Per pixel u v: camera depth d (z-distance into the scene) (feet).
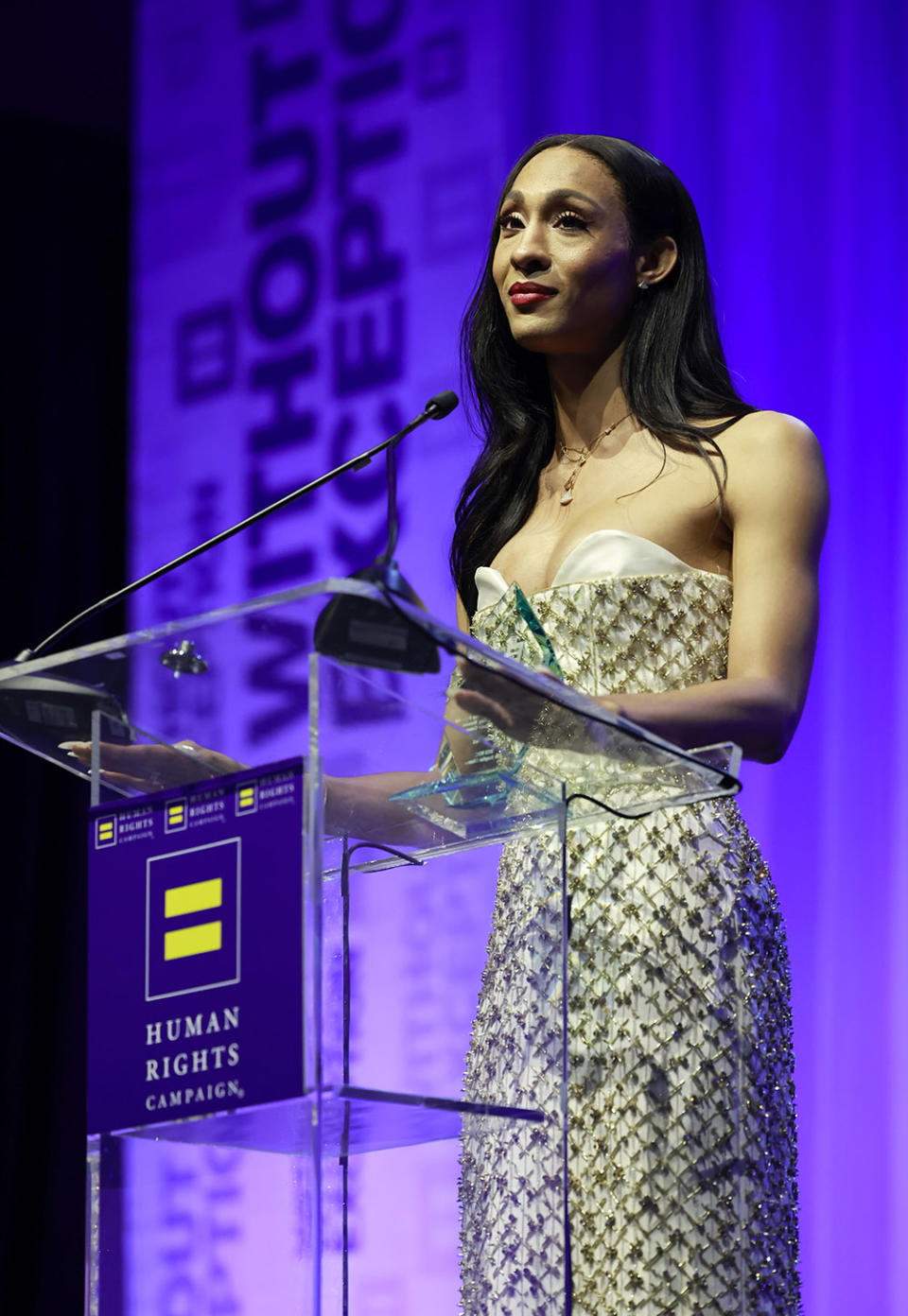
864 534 43.45
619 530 22.88
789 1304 20.51
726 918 21.07
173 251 57.31
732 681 20.27
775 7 46.32
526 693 15.76
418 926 17.66
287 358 54.44
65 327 65.00
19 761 61.87
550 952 17.58
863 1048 41.86
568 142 24.73
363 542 51.80
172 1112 15.42
